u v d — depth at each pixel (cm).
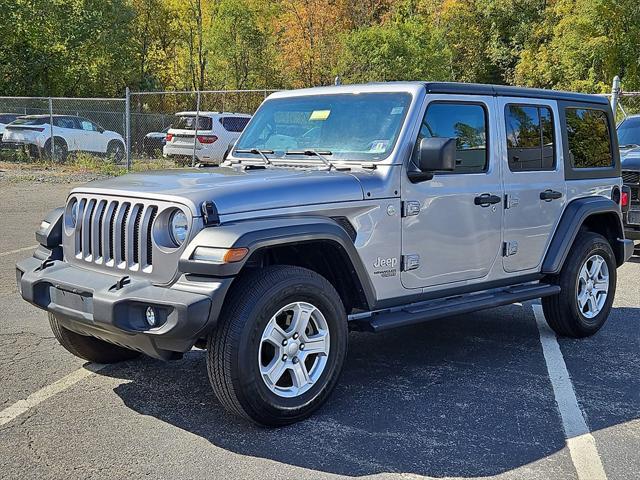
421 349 589
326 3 4188
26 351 555
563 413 451
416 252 489
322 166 491
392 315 484
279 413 411
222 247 380
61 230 477
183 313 373
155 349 401
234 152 565
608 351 588
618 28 3525
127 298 390
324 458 382
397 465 375
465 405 462
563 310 604
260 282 402
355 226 455
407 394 481
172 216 404
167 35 4138
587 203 614
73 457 378
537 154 582
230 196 405
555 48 3881
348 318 468
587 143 637
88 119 2419
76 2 3131
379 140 487
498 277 552
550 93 602
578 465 378
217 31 3722
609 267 637
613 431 423
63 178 1939
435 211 496
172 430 415
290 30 4166
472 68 4825
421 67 3647
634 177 945
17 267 482
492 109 543
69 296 428
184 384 492
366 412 448
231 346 389
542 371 534
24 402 455
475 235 526
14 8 2867
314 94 549
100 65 3266
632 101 3028
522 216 562
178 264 389
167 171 502
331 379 436
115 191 432
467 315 703
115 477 356
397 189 473
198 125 1947
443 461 381
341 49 3750
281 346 414
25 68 2947
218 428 419
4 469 363
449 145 453
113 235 425
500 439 410
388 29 3659
